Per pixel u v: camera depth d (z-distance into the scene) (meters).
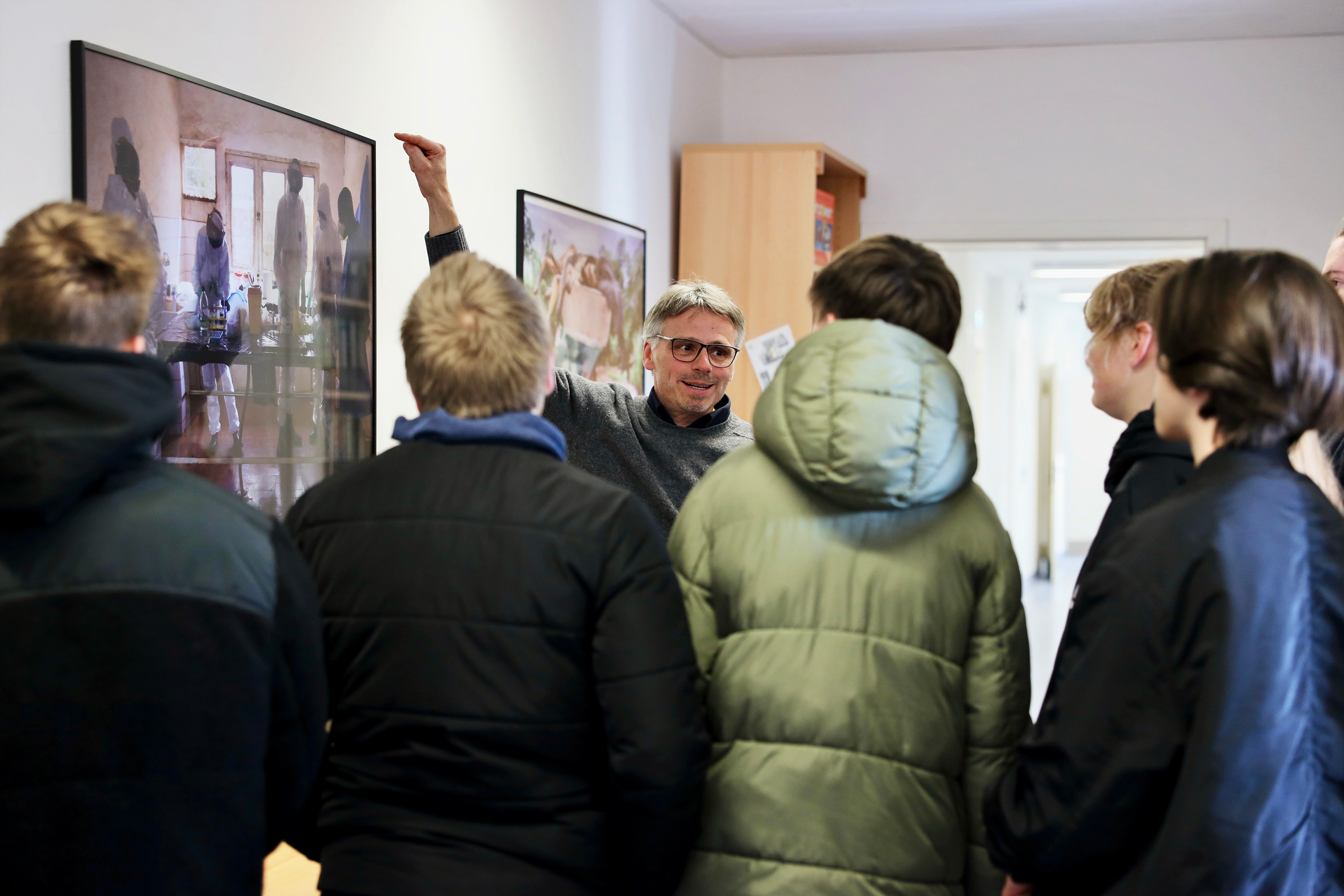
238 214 2.54
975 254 8.53
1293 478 1.19
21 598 1.09
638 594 1.31
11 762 1.09
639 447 2.62
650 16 5.22
